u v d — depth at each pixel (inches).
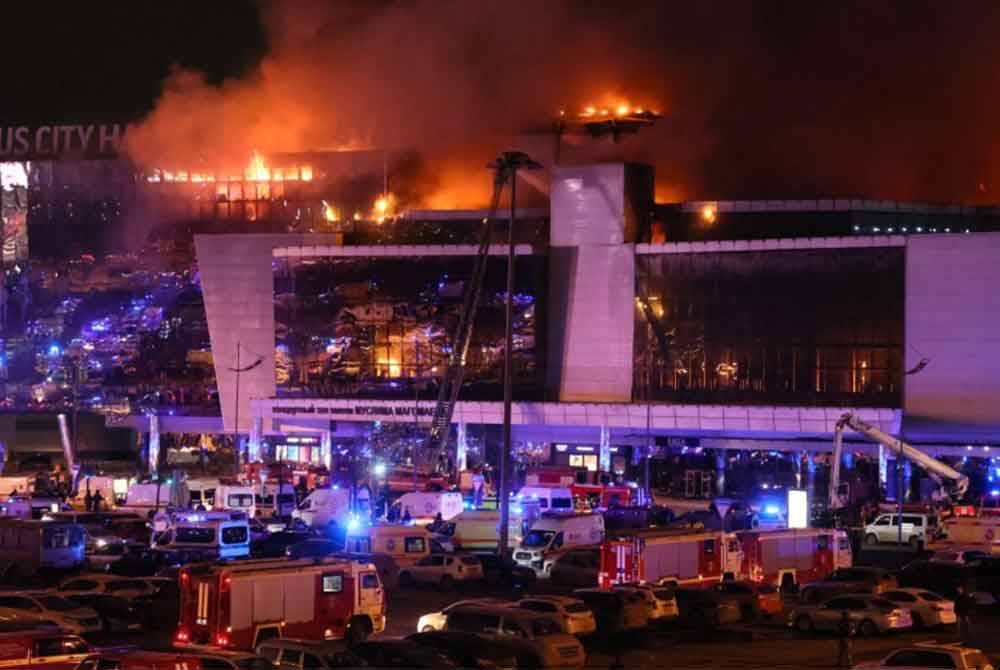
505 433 3312.0
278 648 1713.8
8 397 7007.9
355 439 6028.5
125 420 6505.9
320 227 7194.9
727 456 5634.8
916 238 5132.9
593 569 2925.7
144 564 2977.4
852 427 4653.1
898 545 3875.5
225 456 6353.3
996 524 3590.1
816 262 5285.4
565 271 5718.5
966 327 5064.0
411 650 1717.5
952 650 1727.4
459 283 5782.5
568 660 1936.5
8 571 3048.7
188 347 6707.7
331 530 3668.8
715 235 5890.8
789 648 2199.8
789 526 3764.8
